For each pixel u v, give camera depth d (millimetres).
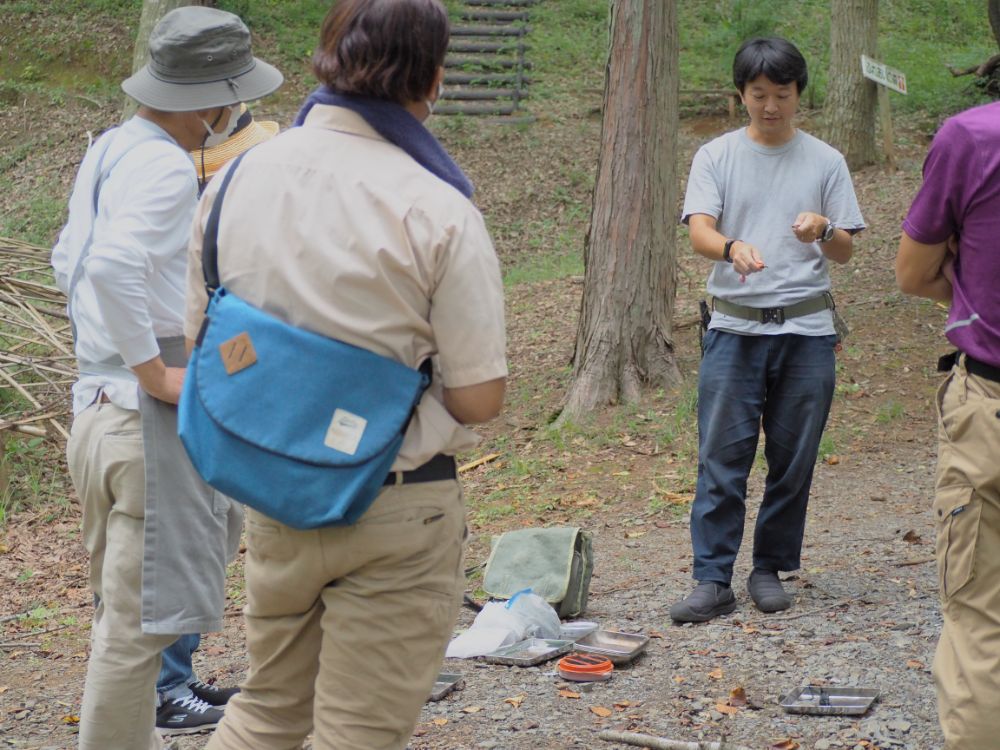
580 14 21531
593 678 3975
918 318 9648
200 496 3039
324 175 2207
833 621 4391
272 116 17219
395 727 2314
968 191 2533
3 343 9445
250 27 19641
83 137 17281
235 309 2213
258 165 2271
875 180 14391
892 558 5336
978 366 2602
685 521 6695
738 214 4340
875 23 14875
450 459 2320
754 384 4402
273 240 2205
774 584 4637
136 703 3039
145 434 2965
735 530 4555
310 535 2240
